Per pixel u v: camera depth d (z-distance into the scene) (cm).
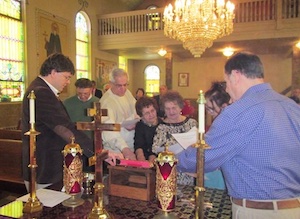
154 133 209
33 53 756
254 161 106
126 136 239
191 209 128
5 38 681
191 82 1237
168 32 621
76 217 121
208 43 572
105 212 114
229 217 121
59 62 174
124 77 246
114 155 144
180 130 199
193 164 115
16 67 714
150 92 1340
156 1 1297
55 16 837
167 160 108
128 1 1269
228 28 585
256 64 114
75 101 353
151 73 1337
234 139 105
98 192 114
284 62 1097
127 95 268
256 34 802
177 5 565
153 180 139
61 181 172
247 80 114
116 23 1003
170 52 1045
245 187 110
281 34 779
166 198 109
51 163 178
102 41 1030
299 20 759
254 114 105
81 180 133
